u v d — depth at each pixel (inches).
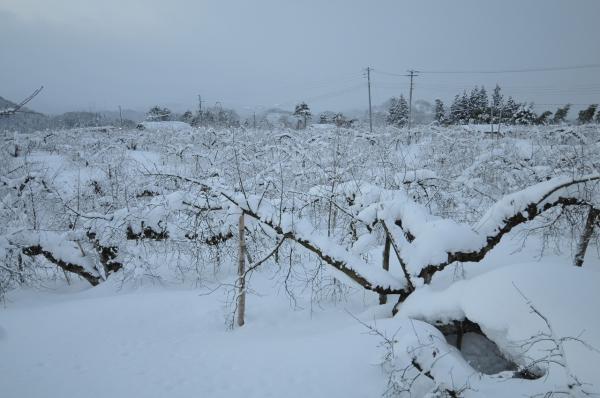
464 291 309.4
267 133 1035.9
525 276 288.2
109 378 282.0
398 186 483.5
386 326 307.7
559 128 974.4
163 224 495.8
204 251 505.0
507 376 248.7
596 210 382.6
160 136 1219.2
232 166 556.7
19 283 505.7
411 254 354.0
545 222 446.0
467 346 307.6
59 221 583.5
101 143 1122.0
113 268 538.3
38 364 303.7
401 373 256.8
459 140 942.4
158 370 294.0
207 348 334.0
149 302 429.7
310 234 374.6
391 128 1307.8
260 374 282.7
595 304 260.1
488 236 351.3
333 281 424.2
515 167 596.7
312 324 384.2
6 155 806.5
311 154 642.2
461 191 563.8
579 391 195.8
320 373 276.4
